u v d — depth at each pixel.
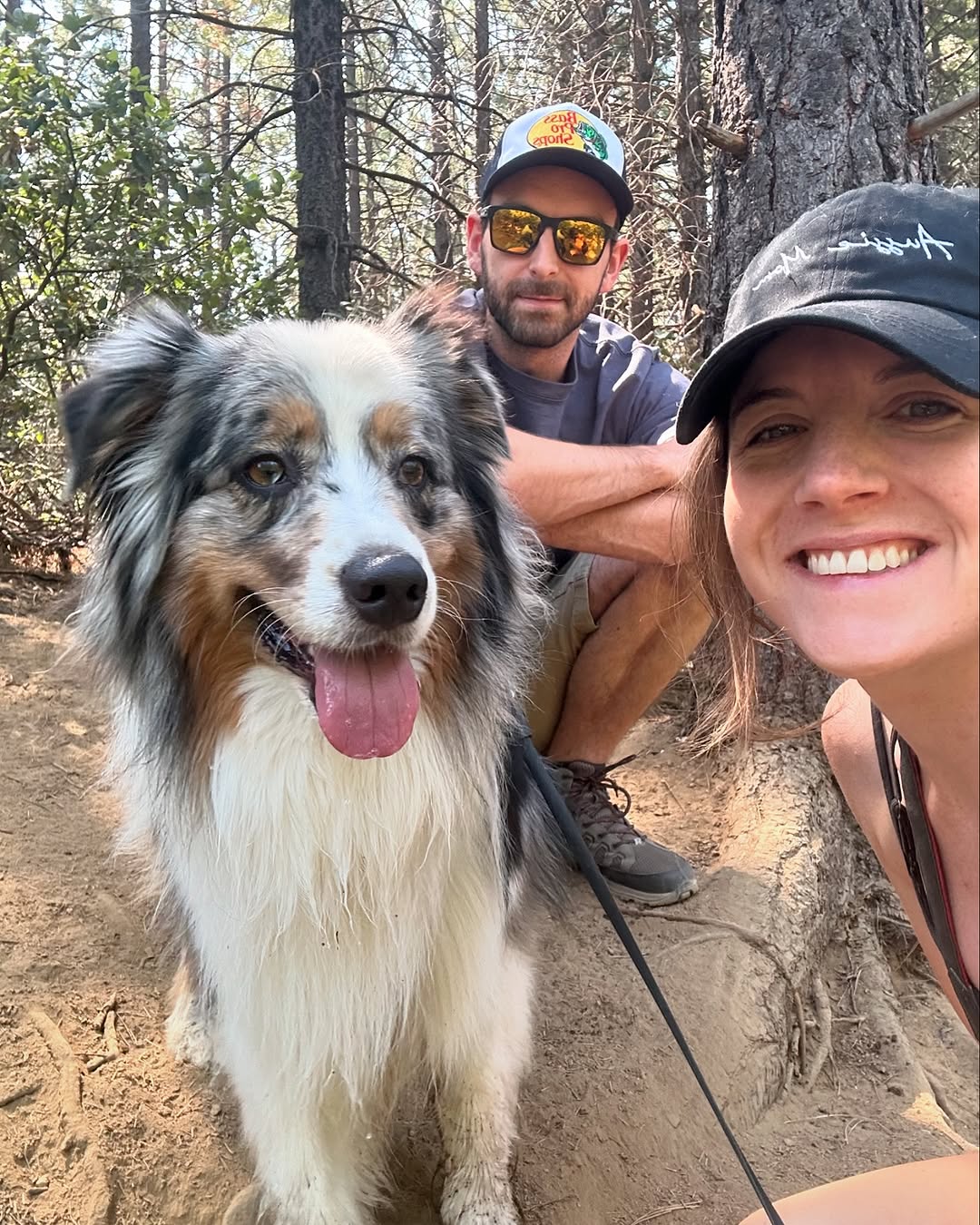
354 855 0.65
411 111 3.61
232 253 1.64
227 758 0.66
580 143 0.99
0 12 1.93
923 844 0.55
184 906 0.71
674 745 1.29
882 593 0.42
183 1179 0.71
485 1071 0.71
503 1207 0.71
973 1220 0.47
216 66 4.68
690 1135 0.81
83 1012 0.82
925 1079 0.95
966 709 0.46
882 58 1.13
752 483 0.47
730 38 1.21
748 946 0.95
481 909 0.69
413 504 0.69
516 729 0.78
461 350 0.81
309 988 0.66
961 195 0.41
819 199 1.14
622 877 1.00
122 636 0.71
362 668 0.62
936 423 0.40
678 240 1.89
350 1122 0.71
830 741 0.66
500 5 3.04
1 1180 0.68
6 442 1.65
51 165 1.47
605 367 1.09
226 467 0.67
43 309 1.53
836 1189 0.53
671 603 0.96
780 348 0.43
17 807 1.04
